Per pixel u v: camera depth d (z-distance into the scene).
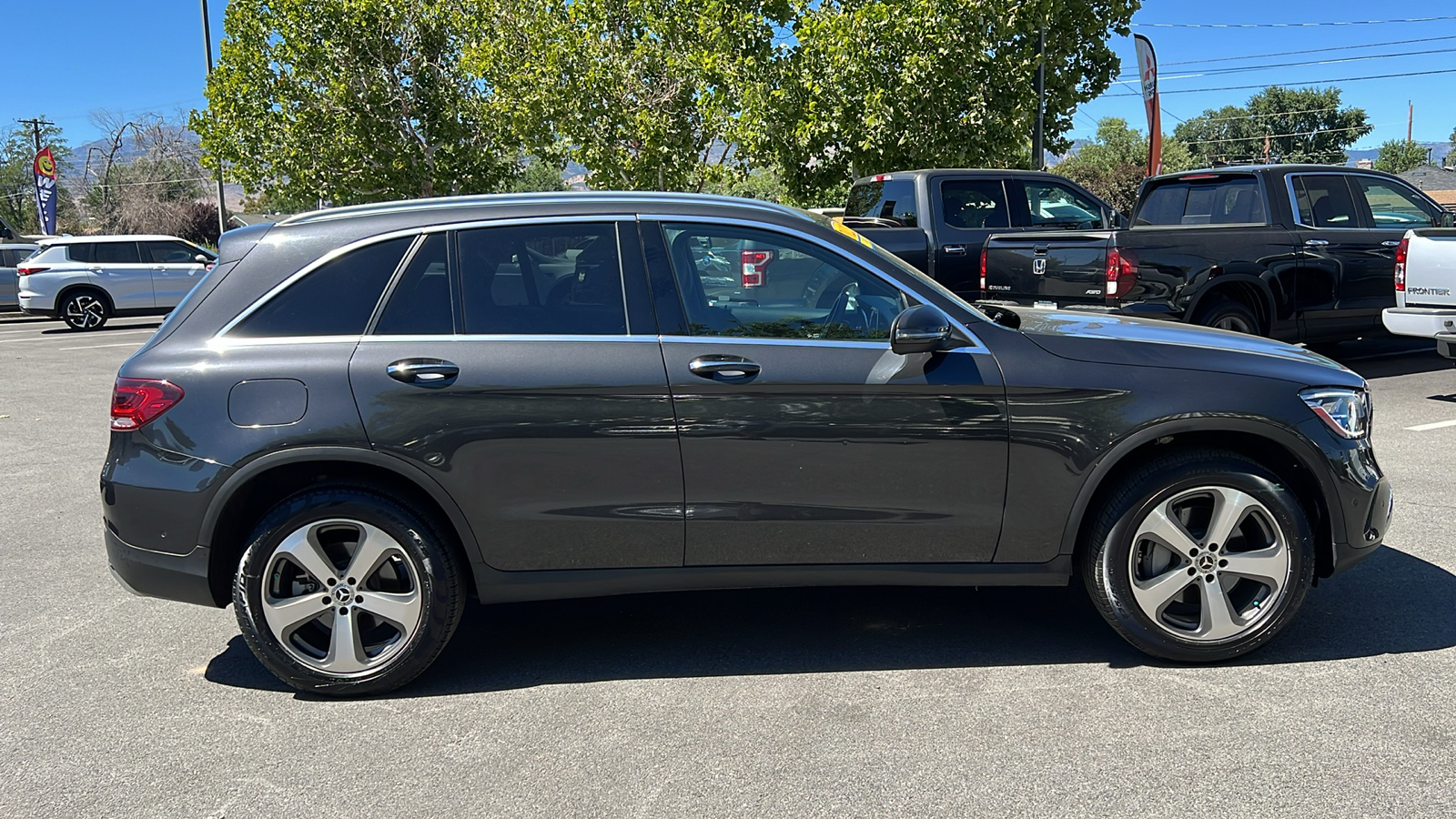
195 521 3.52
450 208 3.71
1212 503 3.64
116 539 3.62
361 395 3.49
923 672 3.72
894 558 3.70
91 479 7.26
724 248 3.68
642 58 24.28
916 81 14.93
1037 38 14.99
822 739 3.23
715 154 25.59
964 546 3.69
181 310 3.67
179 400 3.52
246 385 3.51
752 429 3.55
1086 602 4.40
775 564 3.69
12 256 22.62
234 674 3.90
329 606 3.59
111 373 13.16
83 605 4.69
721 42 17.42
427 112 27.89
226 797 3.00
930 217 10.21
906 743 3.19
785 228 3.70
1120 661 3.77
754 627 4.21
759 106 16.61
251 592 3.56
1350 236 9.26
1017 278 9.16
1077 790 2.89
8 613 4.59
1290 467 3.79
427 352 3.53
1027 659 3.81
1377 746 3.08
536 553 3.62
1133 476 3.65
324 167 27.31
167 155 66.50
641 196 3.78
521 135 26.20
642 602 4.54
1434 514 5.43
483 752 3.22
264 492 3.72
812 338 3.62
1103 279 8.37
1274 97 79.00
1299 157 77.06
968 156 15.34
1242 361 3.71
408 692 3.69
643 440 3.55
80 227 69.00
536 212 3.69
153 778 3.12
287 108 26.80
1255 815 2.74
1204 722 3.27
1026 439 3.61
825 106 15.84
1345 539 3.72
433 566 3.58
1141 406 3.59
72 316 20.47
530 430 3.52
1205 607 3.65
